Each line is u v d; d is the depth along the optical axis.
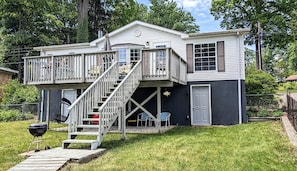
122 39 14.12
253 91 14.42
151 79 9.77
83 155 5.79
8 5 24.56
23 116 16.09
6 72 20.95
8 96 18.86
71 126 7.23
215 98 12.54
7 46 25.23
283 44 23.03
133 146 7.09
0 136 9.07
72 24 30.53
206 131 9.85
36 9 25.64
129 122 13.25
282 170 4.89
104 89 8.78
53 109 15.59
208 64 12.76
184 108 12.89
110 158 5.89
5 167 5.41
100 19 27.77
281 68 41.88
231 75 12.37
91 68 10.12
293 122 9.02
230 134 8.77
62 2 28.62
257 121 12.34
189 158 5.75
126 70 11.29
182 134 9.20
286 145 6.63
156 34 13.56
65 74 10.45
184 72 12.56
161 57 9.80
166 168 5.10
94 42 14.59
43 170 5.03
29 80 11.02
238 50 12.34
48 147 6.96
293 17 18.88
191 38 12.99
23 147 7.20
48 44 26.59
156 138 8.37
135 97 13.40
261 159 5.54
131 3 26.84
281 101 14.50
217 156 5.86
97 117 8.01
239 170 4.92
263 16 22.67
